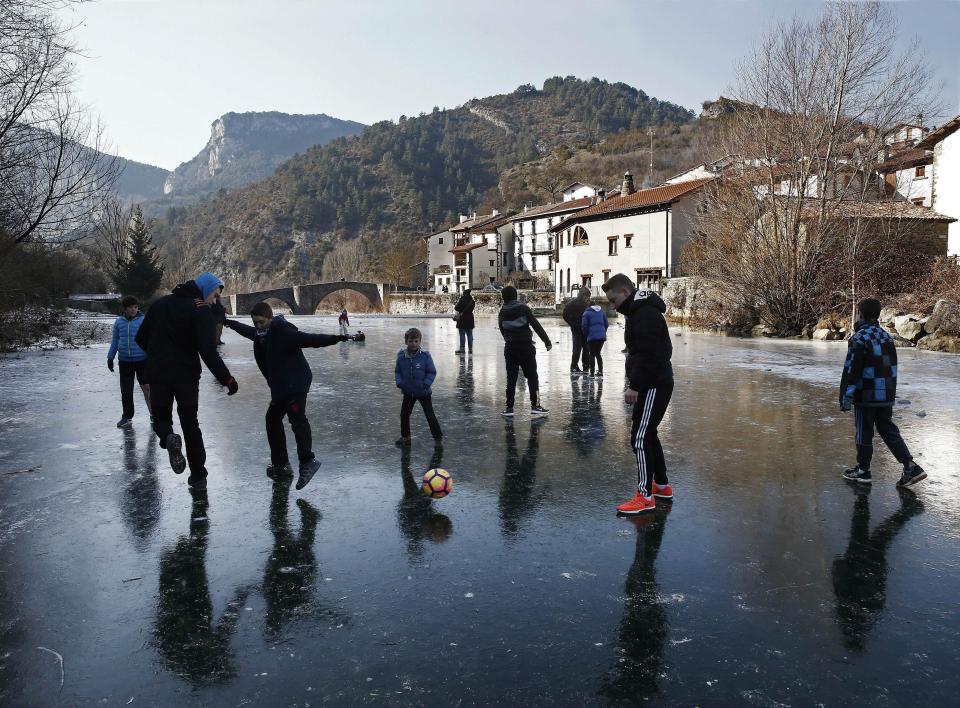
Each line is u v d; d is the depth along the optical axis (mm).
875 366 5234
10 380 12484
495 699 2422
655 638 2875
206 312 5059
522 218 81500
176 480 5512
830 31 24078
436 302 77125
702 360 15625
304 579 3506
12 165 16219
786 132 24938
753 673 2596
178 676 2586
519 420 8289
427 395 6781
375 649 2779
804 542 4059
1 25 14734
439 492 4848
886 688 2492
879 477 5602
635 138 157375
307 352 19188
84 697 2443
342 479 5539
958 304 18766
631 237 45375
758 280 25234
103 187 18734
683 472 5766
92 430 7656
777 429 7668
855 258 24391
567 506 4801
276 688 2498
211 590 3371
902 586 3412
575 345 13211
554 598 3271
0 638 2889
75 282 40000
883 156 27141
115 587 3412
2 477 5582
